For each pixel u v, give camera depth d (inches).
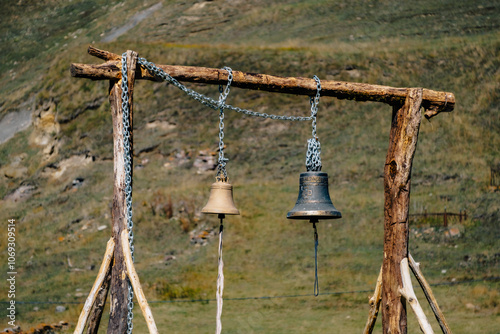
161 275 929.5
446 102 388.5
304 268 928.3
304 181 355.9
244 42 2206.0
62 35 2859.3
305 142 1428.4
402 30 2123.5
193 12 2650.1
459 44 1836.9
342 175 1259.2
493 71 1659.7
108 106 1643.7
